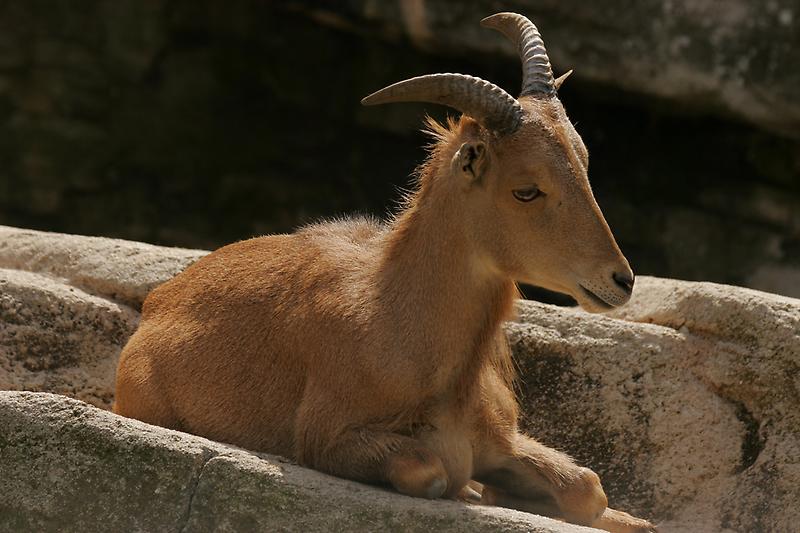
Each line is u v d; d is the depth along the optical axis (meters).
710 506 16.88
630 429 17.33
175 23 42.31
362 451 13.92
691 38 33.34
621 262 13.66
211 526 12.84
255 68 42.31
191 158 42.44
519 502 15.48
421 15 35.12
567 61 34.03
